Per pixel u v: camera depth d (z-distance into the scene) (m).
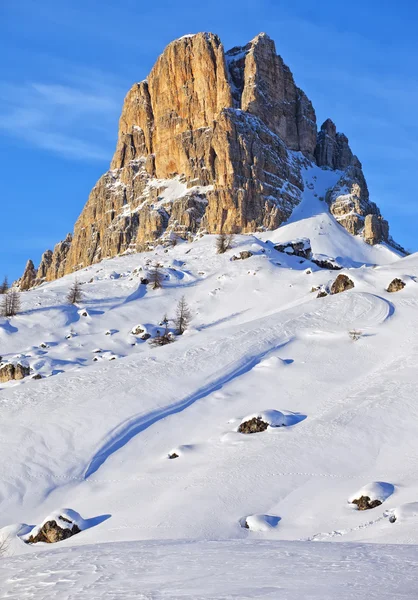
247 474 47.22
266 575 16.73
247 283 144.00
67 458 57.38
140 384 70.38
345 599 13.37
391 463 46.91
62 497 52.28
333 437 52.44
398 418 54.34
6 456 57.75
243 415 63.22
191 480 48.44
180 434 61.03
